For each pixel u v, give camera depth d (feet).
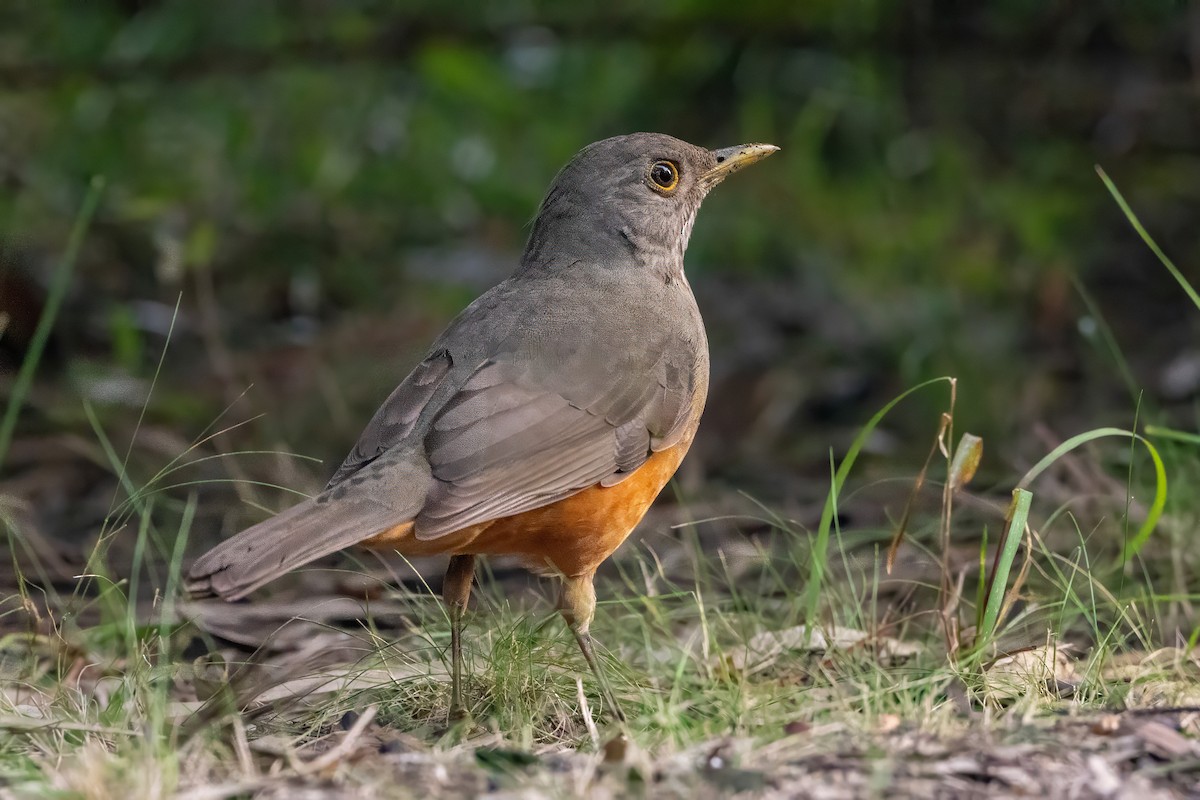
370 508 24.56
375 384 47.37
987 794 20.18
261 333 49.90
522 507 25.71
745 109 57.88
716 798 20.17
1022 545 33.04
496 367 26.94
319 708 26.78
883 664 28.12
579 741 25.18
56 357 46.29
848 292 54.44
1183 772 21.24
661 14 54.39
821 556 28.19
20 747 23.54
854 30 54.65
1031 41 54.49
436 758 22.71
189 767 22.45
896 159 57.47
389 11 54.54
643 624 28.94
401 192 57.21
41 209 50.31
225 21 53.88
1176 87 55.57
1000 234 55.93
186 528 28.50
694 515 39.45
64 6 54.44
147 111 54.54
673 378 28.84
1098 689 26.02
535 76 60.13
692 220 32.17
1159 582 32.55
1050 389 47.98
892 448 45.03
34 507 39.78
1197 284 53.62
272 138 56.39
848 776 20.84
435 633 29.50
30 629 29.40
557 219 31.01
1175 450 36.76
